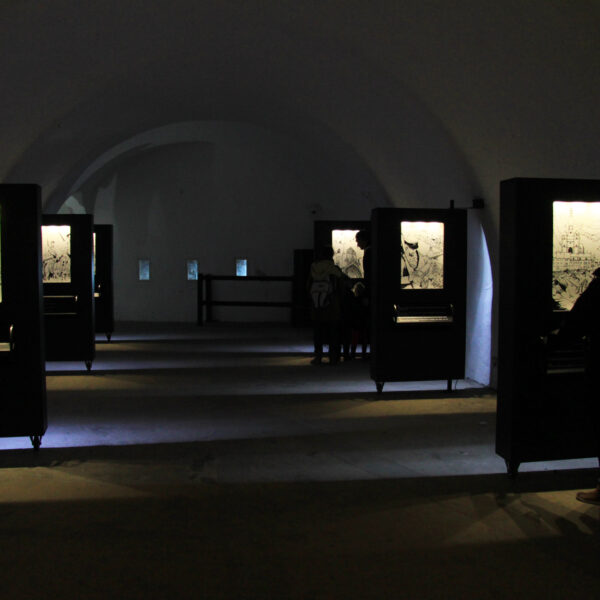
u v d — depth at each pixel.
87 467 5.05
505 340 4.78
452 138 7.82
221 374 9.29
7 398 5.24
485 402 7.41
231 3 7.14
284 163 16.27
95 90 9.35
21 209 5.11
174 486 4.62
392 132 9.43
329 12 6.99
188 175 17.20
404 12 6.29
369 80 8.33
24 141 9.23
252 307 17.12
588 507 4.25
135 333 14.68
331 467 5.06
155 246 17.50
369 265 10.27
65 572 3.35
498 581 3.27
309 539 3.75
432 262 7.74
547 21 4.98
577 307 4.20
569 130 5.63
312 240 16.52
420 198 10.12
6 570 3.37
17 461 5.20
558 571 3.38
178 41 8.38
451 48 6.39
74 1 6.61
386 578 3.29
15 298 5.18
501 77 6.10
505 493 4.50
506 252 4.73
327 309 9.91
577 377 4.74
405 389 8.18
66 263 9.41
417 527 3.92
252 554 3.56
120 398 7.65
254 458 5.29
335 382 8.66
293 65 9.03
